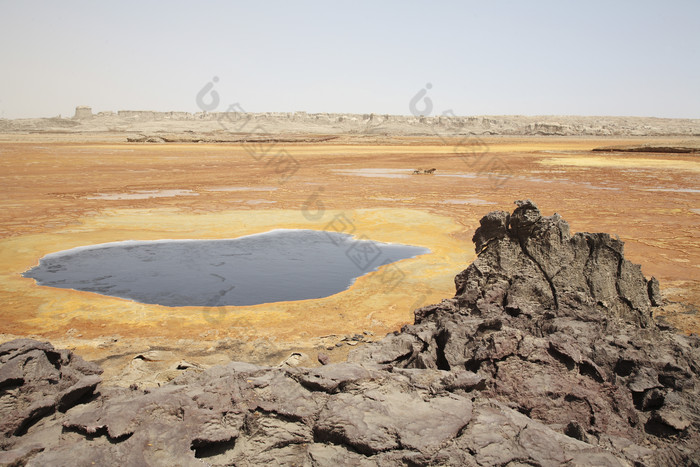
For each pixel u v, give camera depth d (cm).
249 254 1822
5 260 1706
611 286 954
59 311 1225
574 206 2827
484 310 884
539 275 950
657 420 641
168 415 547
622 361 740
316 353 999
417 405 561
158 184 3775
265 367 654
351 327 1141
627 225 2325
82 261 1714
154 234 2131
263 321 1173
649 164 5209
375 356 786
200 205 2848
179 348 1020
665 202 2967
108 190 3441
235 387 589
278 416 551
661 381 721
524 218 973
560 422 625
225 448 524
